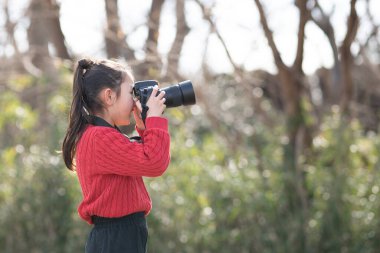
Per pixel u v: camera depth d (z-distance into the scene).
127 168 3.10
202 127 7.73
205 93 7.30
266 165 6.62
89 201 3.21
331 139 6.53
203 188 6.26
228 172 6.42
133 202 3.19
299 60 6.79
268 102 7.71
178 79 6.74
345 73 7.00
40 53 8.49
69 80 6.73
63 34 7.85
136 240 3.20
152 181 6.24
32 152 6.74
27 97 8.05
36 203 6.45
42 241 6.46
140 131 3.37
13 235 6.55
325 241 6.29
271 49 6.67
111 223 3.19
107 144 3.12
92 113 3.23
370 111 8.46
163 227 6.13
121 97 3.21
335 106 7.16
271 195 6.26
